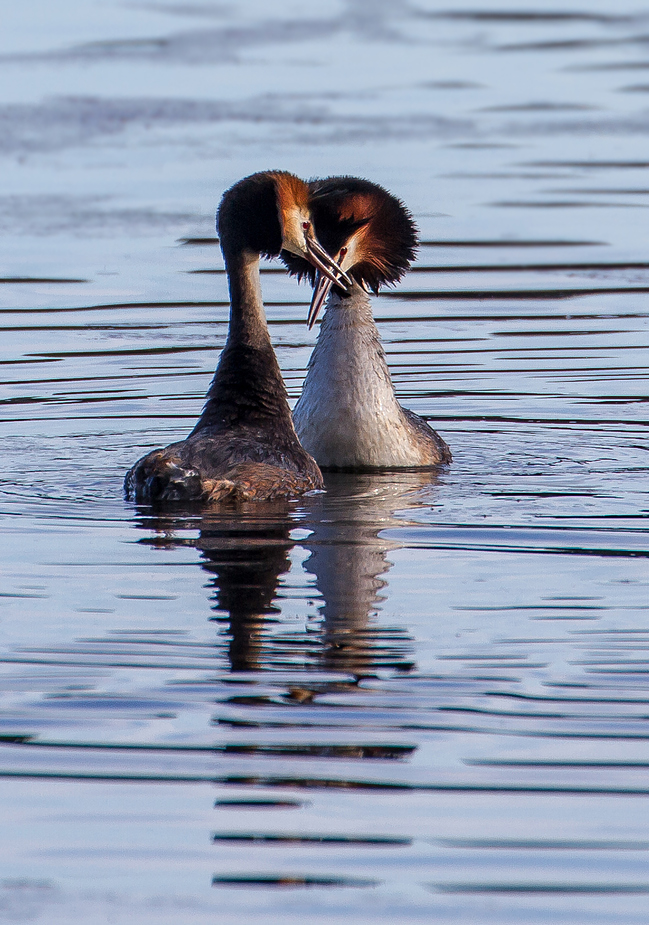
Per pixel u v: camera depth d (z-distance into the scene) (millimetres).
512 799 7379
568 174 27531
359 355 14148
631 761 7680
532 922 6426
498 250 22859
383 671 8711
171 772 7602
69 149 28906
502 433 15266
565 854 6906
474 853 6934
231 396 13195
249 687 8562
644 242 23109
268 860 6879
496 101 33781
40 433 14852
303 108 32594
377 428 14008
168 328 19141
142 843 7027
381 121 31500
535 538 11398
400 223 14797
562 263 22234
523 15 44688
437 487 13172
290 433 13312
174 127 30672
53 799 7391
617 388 16812
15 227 23734
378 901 6590
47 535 11422
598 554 10953
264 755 7777
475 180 26828
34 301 20172
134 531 11516
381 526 11758
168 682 8594
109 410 15797
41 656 8961
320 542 11258
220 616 9609
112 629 9391
